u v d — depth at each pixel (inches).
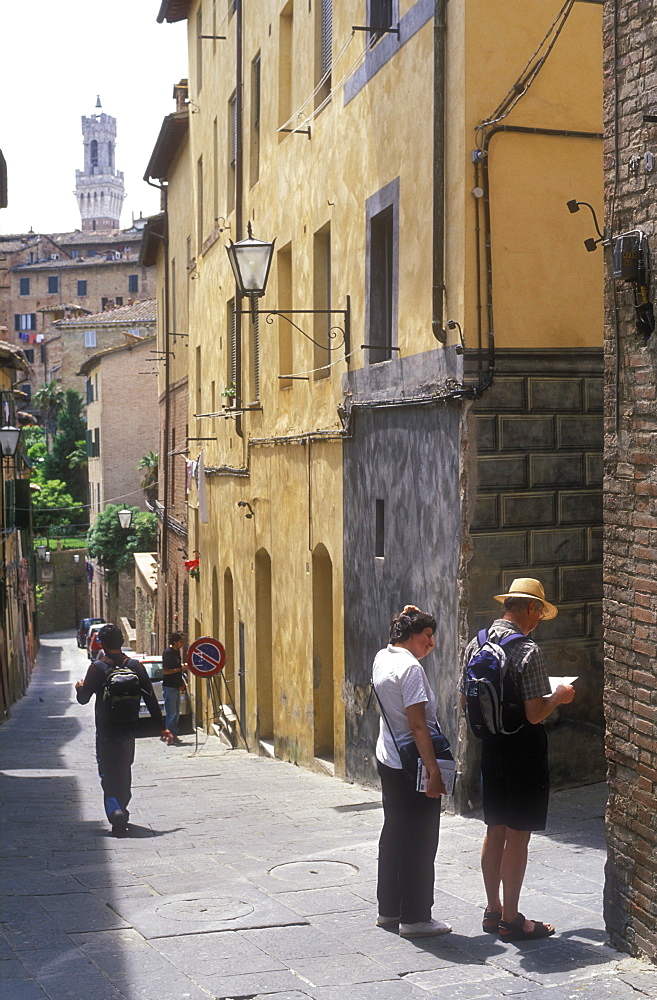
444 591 417.1
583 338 410.0
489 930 250.5
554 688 239.9
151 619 1546.5
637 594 228.1
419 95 441.4
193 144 1085.8
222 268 909.8
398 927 260.2
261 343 740.7
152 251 1478.8
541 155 402.6
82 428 3211.1
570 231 406.9
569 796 398.9
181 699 1064.2
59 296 4404.5
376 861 335.9
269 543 712.4
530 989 214.7
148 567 1684.3
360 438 519.8
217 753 770.2
